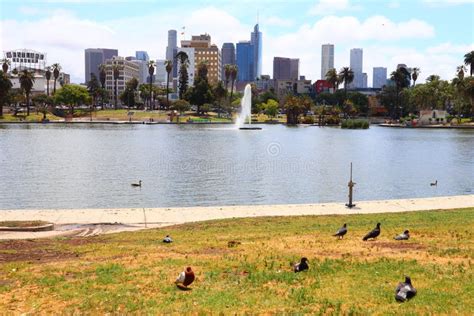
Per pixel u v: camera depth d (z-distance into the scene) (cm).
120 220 3159
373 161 7562
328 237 2392
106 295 1550
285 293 1522
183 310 1407
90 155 7781
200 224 2991
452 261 1816
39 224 2930
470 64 19838
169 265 1869
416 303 1386
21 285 1684
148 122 18525
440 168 6844
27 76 19462
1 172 5872
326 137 12988
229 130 15338
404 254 1944
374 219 3062
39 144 9581
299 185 5228
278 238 2405
